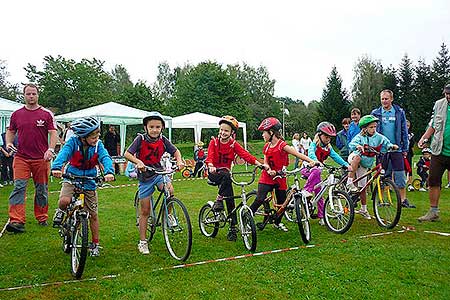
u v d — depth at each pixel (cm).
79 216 441
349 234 592
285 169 591
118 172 1612
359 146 645
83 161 477
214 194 1015
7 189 1111
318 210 654
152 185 500
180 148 3866
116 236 591
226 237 584
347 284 402
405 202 780
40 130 630
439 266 450
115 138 1661
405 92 4909
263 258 482
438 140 648
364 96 5200
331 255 491
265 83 7131
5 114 1281
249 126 5203
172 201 487
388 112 735
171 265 462
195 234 605
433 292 382
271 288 394
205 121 2094
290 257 485
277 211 583
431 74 4584
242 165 2019
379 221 634
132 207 829
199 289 392
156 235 588
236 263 466
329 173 621
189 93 5016
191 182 1311
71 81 4369
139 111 1778
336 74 4928
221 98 5016
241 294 382
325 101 4938
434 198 664
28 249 530
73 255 438
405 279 414
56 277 429
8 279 424
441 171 654
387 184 626
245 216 528
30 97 626
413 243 538
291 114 6419
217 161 570
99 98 4397
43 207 658
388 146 654
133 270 446
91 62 4509
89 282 412
